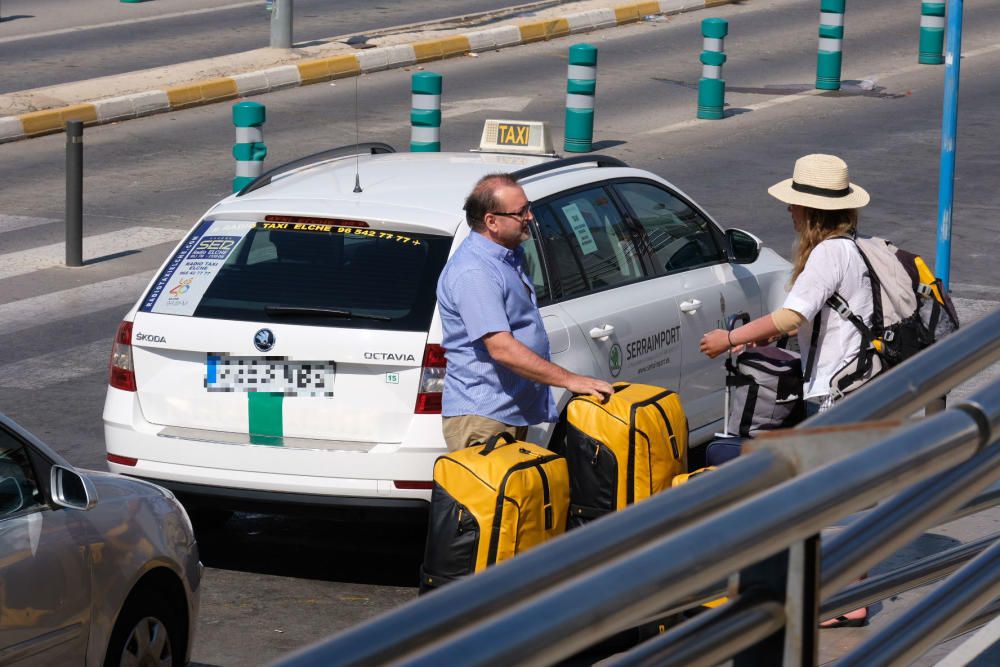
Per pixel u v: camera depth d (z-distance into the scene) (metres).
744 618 2.84
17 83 45.81
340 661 2.26
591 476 12.57
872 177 34.66
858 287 11.93
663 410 12.74
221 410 13.59
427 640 2.35
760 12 61.47
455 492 11.50
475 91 46.25
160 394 13.80
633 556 2.55
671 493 2.82
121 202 32.56
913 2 64.38
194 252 14.16
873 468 2.88
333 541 15.51
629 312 15.05
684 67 50.69
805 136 39.91
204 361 13.65
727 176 34.97
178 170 35.78
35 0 63.78
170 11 61.12
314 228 13.97
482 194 12.24
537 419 12.80
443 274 12.55
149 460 13.70
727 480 2.87
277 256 13.88
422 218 13.80
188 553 11.39
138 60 50.16
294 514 13.44
